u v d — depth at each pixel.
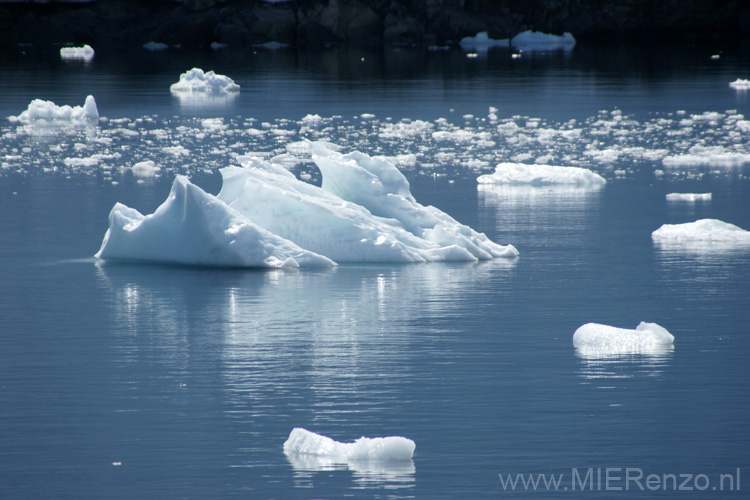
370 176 46.44
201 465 22.02
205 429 24.00
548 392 26.50
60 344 30.91
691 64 173.50
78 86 140.88
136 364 28.88
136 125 100.12
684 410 25.14
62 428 24.08
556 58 191.38
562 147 84.75
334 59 192.38
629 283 38.88
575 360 29.28
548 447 22.95
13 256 43.84
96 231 49.25
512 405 25.56
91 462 22.17
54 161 75.94
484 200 59.91
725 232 47.69
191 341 31.16
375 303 35.94
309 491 20.77
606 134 92.12
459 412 25.09
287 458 22.42
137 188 63.00
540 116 105.88
